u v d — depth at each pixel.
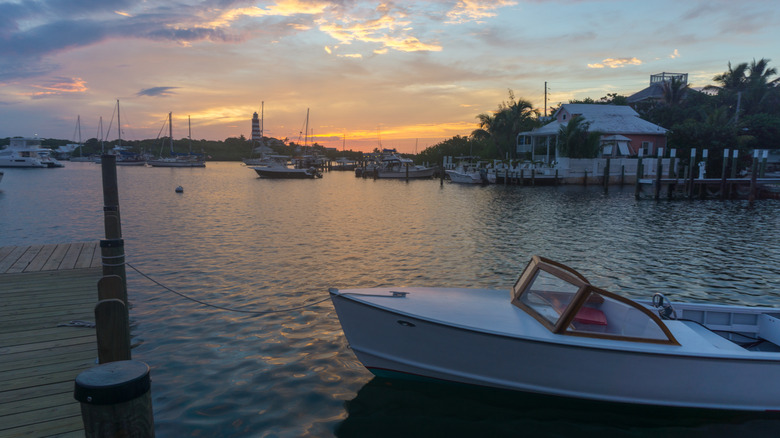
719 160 45.88
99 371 2.46
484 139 68.69
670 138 50.12
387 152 97.31
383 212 28.78
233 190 49.97
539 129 58.38
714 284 12.53
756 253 16.33
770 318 7.16
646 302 7.25
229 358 7.69
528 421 6.01
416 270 13.77
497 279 12.88
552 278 6.47
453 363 6.37
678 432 5.86
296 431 5.70
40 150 102.62
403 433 5.70
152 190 48.53
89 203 34.25
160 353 7.85
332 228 22.00
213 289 11.62
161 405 6.22
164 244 17.73
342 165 112.00
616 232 20.70
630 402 6.02
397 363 6.68
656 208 30.19
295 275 13.06
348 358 7.73
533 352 5.95
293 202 35.97
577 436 5.73
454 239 18.95
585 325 6.06
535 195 39.94
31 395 5.42
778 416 6.17
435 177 74.12
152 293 11.25
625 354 5.73
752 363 5.73
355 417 6.02
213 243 17.95
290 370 7.29
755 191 35.94
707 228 21.91
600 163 48.84
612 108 57.47
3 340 7.07
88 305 8.78
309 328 9.04
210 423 5.82
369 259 15.18
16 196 39.78
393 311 6.34
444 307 6.70
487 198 37.91
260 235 19.95
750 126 54.06
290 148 193.00
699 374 5.79
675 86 64.81
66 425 4.86
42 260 12.34
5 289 9.79
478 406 6.32
